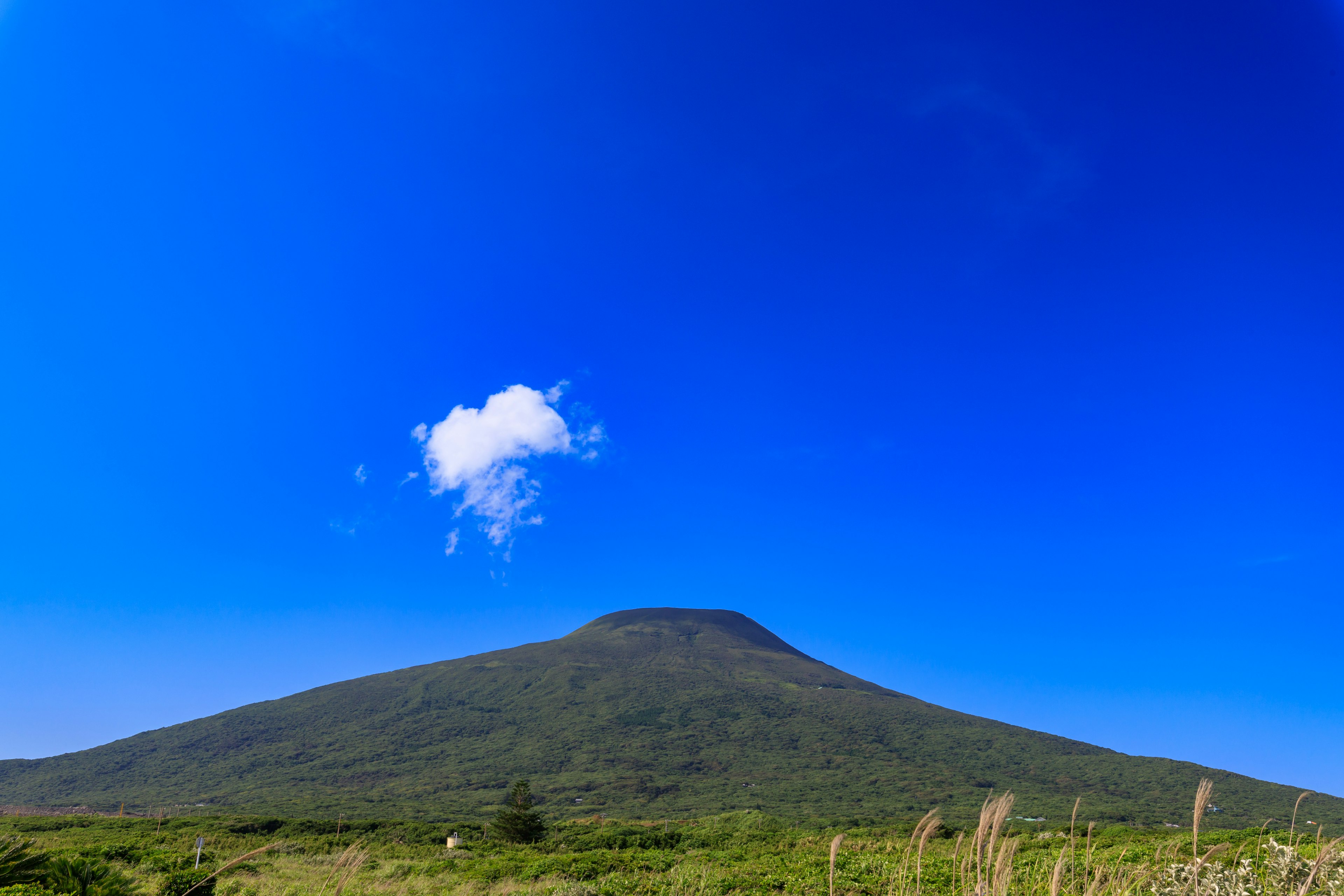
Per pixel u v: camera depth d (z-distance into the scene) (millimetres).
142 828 57688
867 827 53344
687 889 19219
